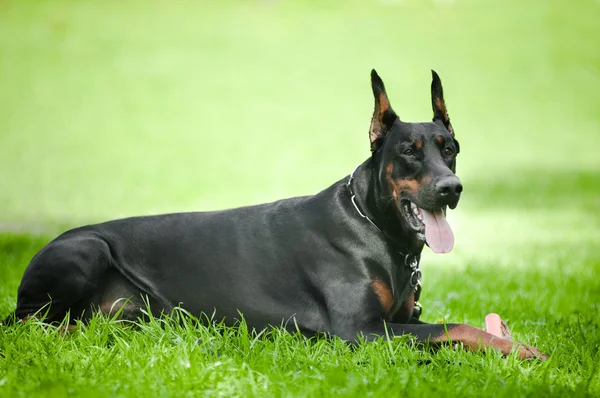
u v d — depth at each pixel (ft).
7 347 18.13
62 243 20.58
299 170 84.89
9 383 15.97
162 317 20.67
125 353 17.83
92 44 130.41
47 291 20.27
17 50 125.49
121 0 147.54
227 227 20.92
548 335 21.68
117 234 21.21
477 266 35.50
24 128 97.86
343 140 98.89
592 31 143.43
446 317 23.58
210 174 81.41
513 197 69.15
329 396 15.56
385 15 147.74
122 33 135.33
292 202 21.03
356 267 19.62
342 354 18.22
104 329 19.31
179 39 135.23
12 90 111.75
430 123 20.06
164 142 95.40
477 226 54.60
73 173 79.61
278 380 16.46
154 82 118.32
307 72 124.88
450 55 133.59
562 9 150.61
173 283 20.71
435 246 18.70
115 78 118.83
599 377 17.69
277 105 112.16
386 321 20.13
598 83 125.29
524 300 26.63
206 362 17.43
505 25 144.87
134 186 74.54
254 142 97.04
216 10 147.43
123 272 20.83
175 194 71.41
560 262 36.76
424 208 18.88
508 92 121.39
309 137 99.71
